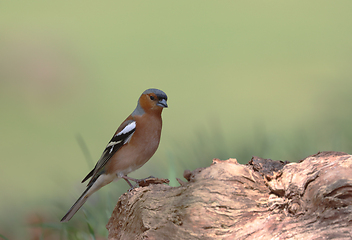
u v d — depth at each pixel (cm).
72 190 878
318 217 314
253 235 329
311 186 336
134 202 421
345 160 341
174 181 644
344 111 952
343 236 283
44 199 864
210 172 408
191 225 360
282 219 335
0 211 848
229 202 370
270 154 788
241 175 397
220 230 348
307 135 862
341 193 313
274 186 365
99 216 669
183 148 898
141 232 386
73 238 613
